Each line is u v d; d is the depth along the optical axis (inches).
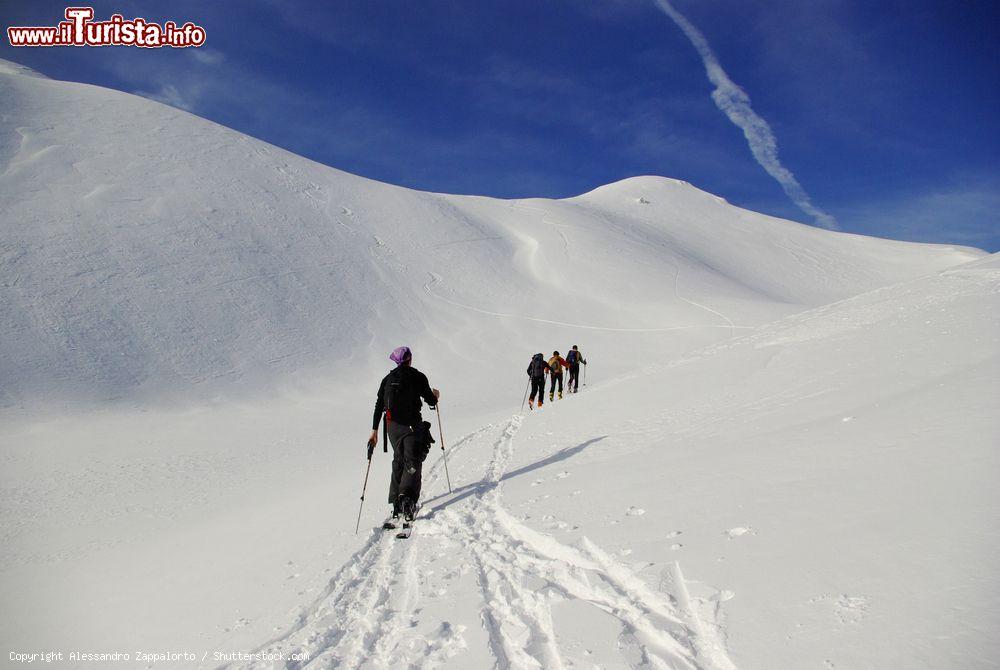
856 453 162.7
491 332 1733.5
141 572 245.0
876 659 77.0
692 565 123.0
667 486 187.3
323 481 462.0
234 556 235.0
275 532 265.9
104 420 984.3
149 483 552.4
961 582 87.1
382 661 115.9
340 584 167.6
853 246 4104.3
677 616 107.5
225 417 1022.4
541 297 2096.5
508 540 183.6
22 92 2272.4
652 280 2374.5
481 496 257.1
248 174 2278.5
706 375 449.7
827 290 3262.8
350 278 1889.8
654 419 351.9
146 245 1674.5
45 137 2030.0
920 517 112.3
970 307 381.1
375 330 1657.2
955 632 76.4
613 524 164.1
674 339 1715.1
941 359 268.2
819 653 82.7
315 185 2436.0
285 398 1217.4
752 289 2888.8
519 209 3230.8
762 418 264.5
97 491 527.2
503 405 1001.5
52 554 337.7
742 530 133.2
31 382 1106.1
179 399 1160.2
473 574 158.4
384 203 2536.9
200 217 1889.8
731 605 103.7
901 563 98.3
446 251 2308.1
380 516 252.4
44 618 189.3
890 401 215.5
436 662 111.3
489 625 122.8
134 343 1326.3
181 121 2481.5
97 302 1409.9
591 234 2886.3
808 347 433.1
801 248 3919.8
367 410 1100.5
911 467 138.9
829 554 109.9
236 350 1403.8
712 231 4025.6
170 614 171.5
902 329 382.6
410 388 257.1
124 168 2015.3
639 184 4968.0
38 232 1572.3
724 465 192.4
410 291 1939.0
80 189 1818.4
